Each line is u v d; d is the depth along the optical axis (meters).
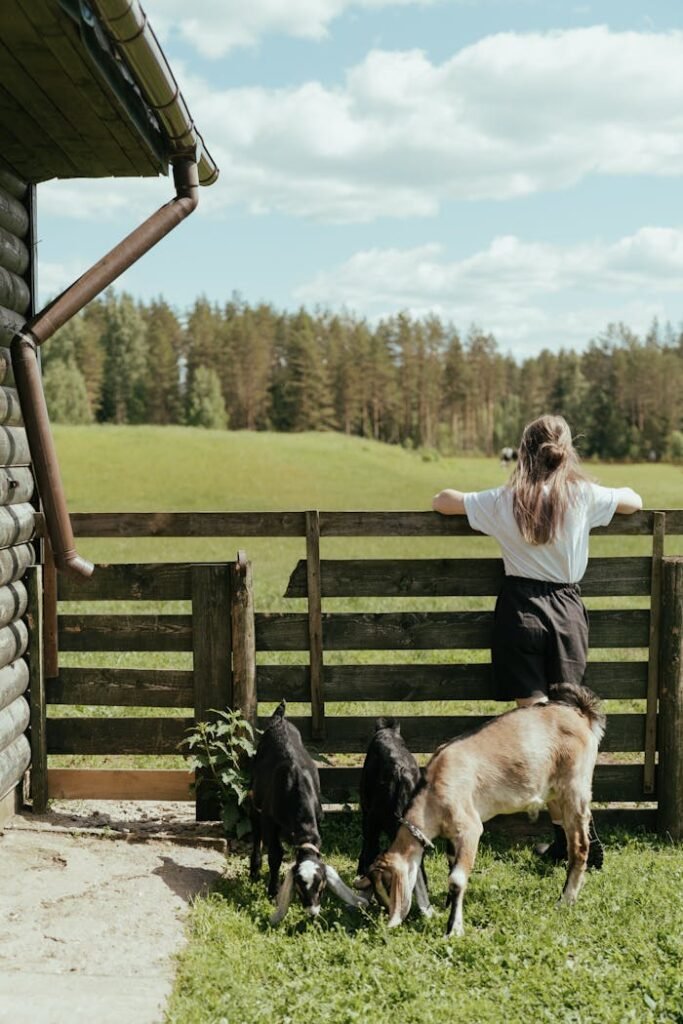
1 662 5.81
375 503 52.69
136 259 5.89
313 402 114.75
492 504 5.88
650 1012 3.92
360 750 6.56
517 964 4.40
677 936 4.62
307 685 6.59
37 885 5.13
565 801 5.27
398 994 4.11
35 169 6.51
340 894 4.93
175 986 4.13
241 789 6.02
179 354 122.50
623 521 6.38
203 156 6.36
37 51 4.75
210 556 24.19
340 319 126.75
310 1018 3.90
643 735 6.53
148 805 6.84
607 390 120.12
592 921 4.93
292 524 6.44
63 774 6.53
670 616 6.29
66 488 53.88
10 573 5.95
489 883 5.43
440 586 6.50
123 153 6.24
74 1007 3.86
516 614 5.75
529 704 5.73
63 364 108.56
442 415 126.75
